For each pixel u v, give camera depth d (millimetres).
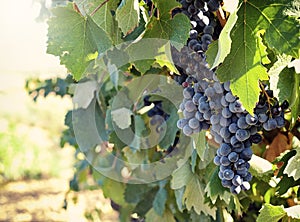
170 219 862
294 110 517
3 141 3492
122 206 1060
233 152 506
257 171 599
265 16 457
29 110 4000
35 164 3533
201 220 761
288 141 652
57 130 3926
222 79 462
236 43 460
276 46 455
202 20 510
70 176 3508
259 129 521
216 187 593
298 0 454
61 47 514
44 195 3219
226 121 497
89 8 522
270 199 705
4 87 2941
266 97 507
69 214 2877
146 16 526
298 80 502
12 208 3021
